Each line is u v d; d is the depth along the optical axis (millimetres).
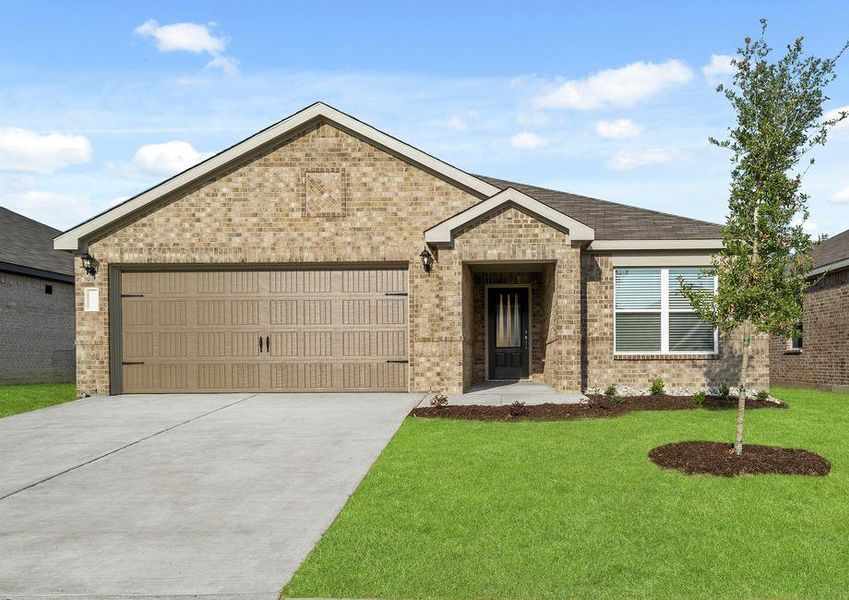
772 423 11359
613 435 10219
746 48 8719
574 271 14547
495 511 6703
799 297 8891
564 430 10648
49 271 23406
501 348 17625
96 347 15758
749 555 5613
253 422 11914
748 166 8680
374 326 15758
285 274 15875
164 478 8359
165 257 15758
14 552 5926
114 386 15820
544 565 5395
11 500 7543
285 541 6094
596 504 6883
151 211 15836
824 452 9078
